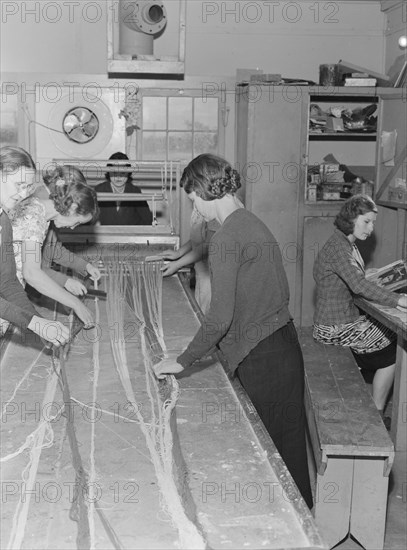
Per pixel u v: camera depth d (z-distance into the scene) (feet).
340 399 9.72
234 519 4.79
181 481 5.27
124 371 7.72
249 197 17.83
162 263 12.26
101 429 6.21
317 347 11.98
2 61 19.01
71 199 8.43
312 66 20.10
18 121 17.87
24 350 8.40
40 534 4.58
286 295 8.02
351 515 8.87
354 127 18.24
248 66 19.92
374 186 18.30
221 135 18.78
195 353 7.24
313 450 9.73
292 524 4.74
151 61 17.25
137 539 4.54
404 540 9.30
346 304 12.05
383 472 8.71
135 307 10.28
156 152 18.56
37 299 10.73
